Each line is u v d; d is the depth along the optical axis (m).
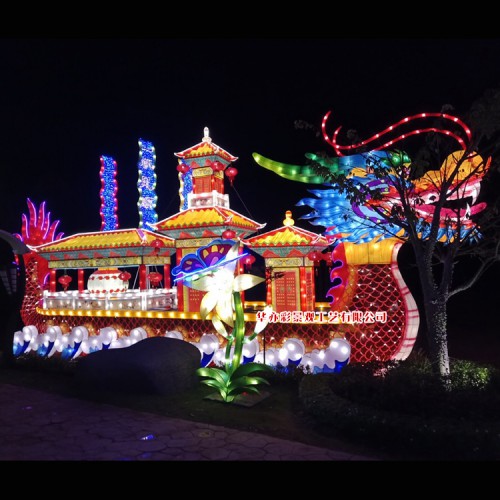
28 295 13.77
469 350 13.29
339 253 9.64
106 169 13.21
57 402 7.93
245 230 11.12
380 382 6.79
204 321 10.55
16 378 9.80
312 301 10.16
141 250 11.58
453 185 7.88
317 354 9.19
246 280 8.07
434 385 6.43
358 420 6.04
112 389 8.49
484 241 7.42
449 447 5.49
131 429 6.53
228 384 7.75
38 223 14.24
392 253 9.27
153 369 8.22
